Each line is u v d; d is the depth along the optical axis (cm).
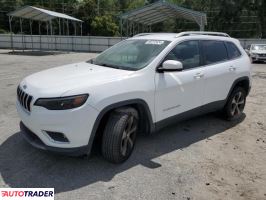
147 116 452
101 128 420
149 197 356
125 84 414
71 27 5531
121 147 415
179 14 2959
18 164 416
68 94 365
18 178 382
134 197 354
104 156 418
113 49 551
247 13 5188
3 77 1180
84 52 3456
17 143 482
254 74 1527
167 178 400
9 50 3434
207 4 5503
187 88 505
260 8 5028
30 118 379
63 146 372
